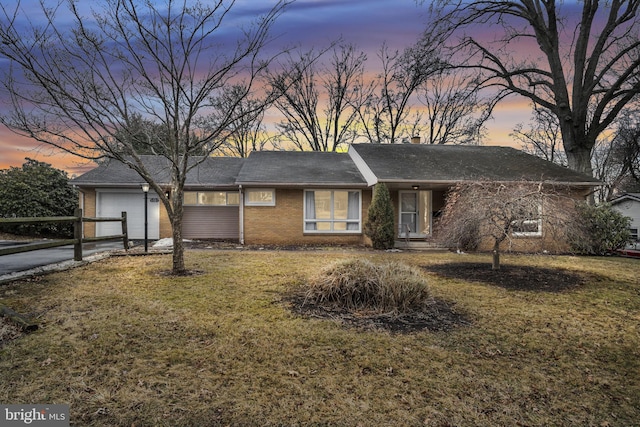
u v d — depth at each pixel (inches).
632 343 178.2
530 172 574.9
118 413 112.0
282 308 217.9
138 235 648.4
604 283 309.4
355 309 215.3
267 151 733.9
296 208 576.7
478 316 212.1
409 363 149.7
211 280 290.7
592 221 496.1
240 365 144.9
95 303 219.3
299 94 1067.3
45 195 727.7
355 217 591.8
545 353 164.6
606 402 126.7
